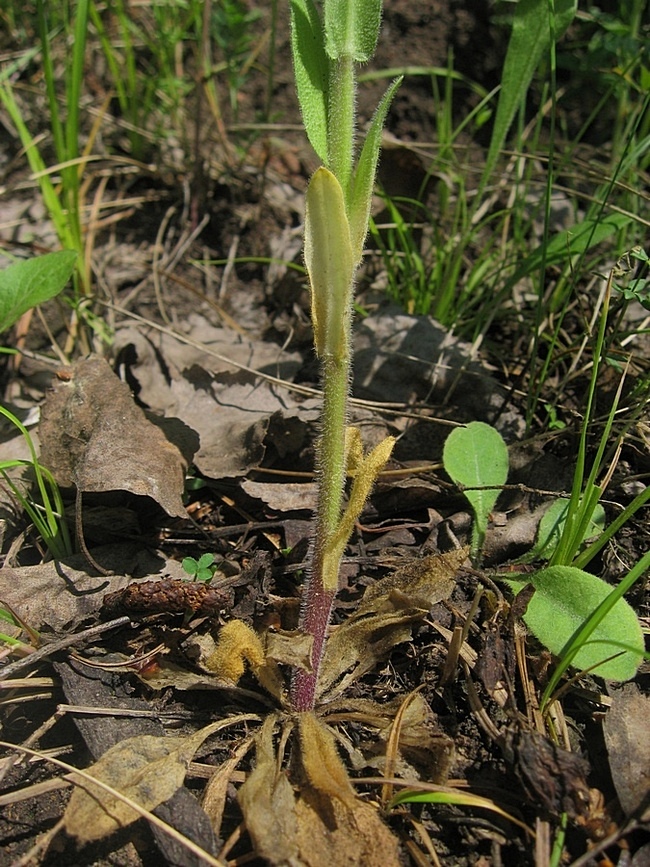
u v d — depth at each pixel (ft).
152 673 0.71
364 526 0.87
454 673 0.71
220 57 1.47
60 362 1.09
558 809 0.59
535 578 0.71
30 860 0.61
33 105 1.39
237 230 1.28
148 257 1.26
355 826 0.59
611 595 0.61
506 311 1.06
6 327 0.90
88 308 1.13
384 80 1.42
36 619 0.76
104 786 0.59
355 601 0.79
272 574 0.82
